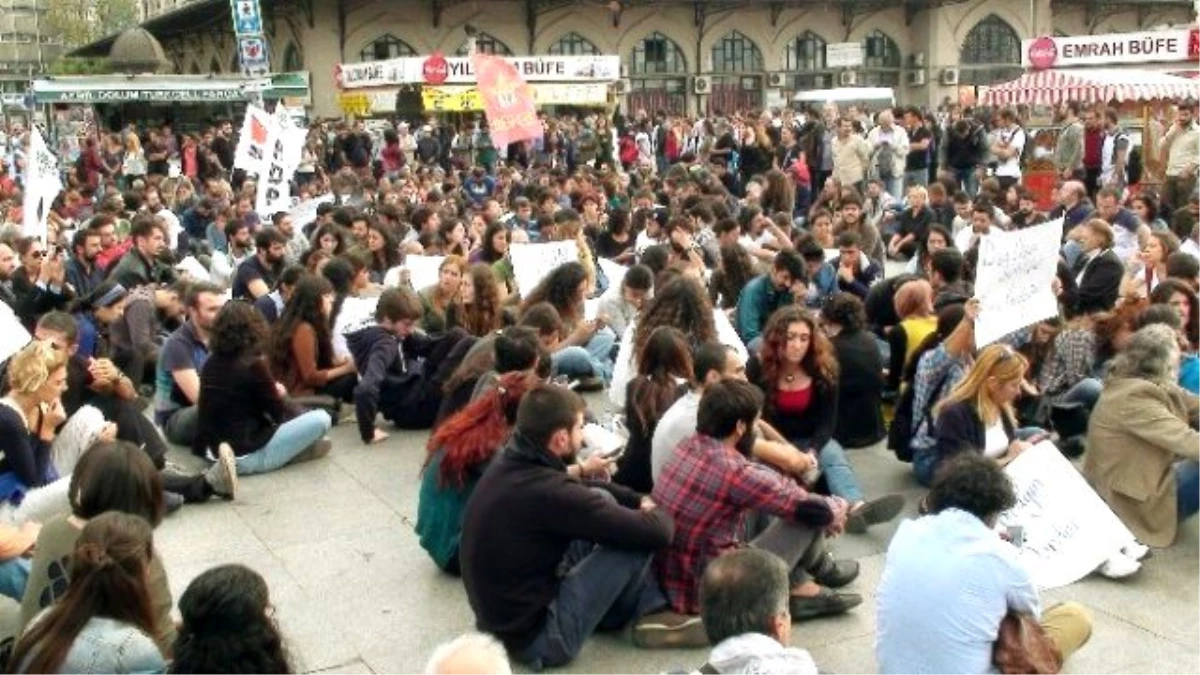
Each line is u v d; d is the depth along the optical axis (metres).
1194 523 7.12
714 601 3.78
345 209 13.09
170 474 7.59
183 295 9.71
